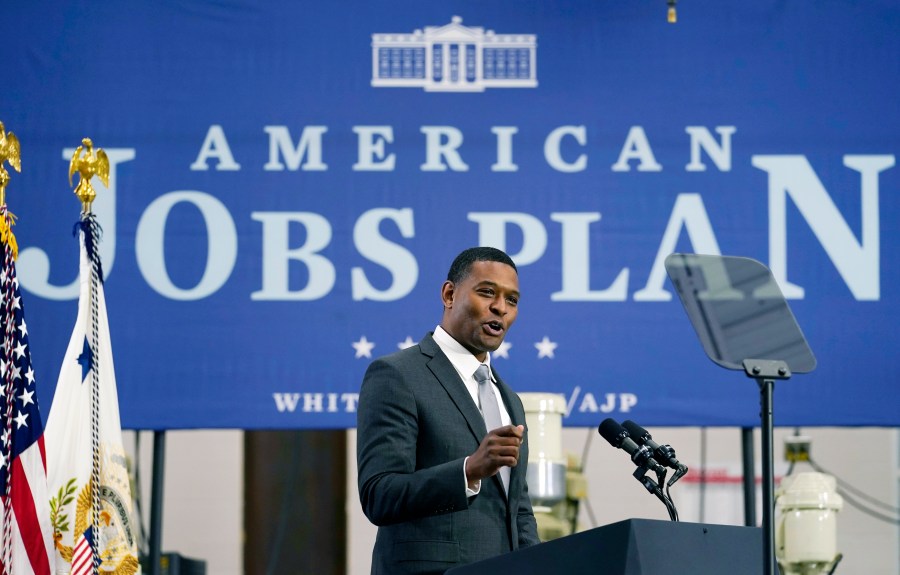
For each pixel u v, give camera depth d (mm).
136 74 18547
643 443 11328
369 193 18422
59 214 18234
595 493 30609
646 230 18422
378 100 18594
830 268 18422
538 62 18703
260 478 27094
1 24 18531
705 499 30609
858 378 18219
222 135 18484
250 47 18656
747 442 18188
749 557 10180
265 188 18406
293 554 26750
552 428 16438
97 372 14320
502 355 18109
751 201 18531
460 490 11062
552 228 18391
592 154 18547
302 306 18188
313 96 18594
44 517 13398
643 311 18250
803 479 18141
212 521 30922
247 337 18078
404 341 18188
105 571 13820
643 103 18672
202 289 18156
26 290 18016
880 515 30531
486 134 18562
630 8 18812
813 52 18797
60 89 18469
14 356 13594
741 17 18828
